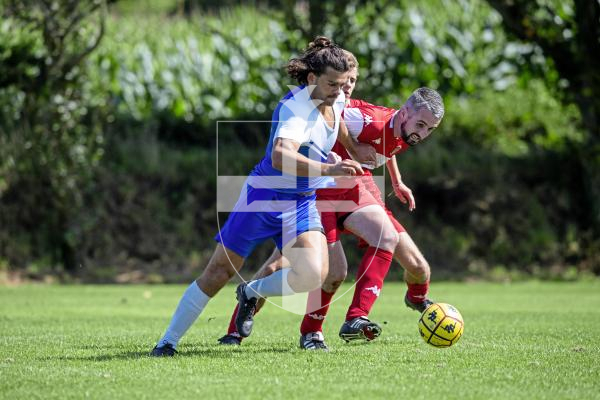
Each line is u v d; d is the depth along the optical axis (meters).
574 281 52.44
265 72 61.59
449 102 64.12
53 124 52.56
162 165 58.75
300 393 14.83
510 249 56.69
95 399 14.38
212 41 64.56
